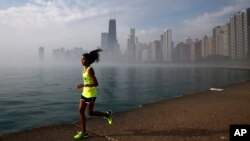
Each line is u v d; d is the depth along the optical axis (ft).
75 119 45.32
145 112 23.48
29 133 16.98
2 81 164.66
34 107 60.70
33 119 46.01
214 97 32.53
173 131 17.29
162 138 15.83
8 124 42.01
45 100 73.77
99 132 17.17
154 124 19.13
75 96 83.35
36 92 97.30
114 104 63.26
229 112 23.15
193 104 27.48
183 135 16.40
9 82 155.12
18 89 109.91
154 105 27.22
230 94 35.17
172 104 27.63
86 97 15.92
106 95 83.97
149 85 125.49
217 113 22.74
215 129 17.70
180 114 22.48
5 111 55.16
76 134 16.79
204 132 17.03
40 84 137.90
